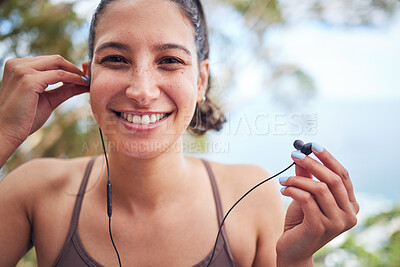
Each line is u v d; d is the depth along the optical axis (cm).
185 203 109
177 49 96
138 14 94
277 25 368
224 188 116
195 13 104
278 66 384
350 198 88
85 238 104
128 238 104
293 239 88
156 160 101
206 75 119
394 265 268
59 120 256
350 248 277
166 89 95
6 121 100
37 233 108
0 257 105
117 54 94
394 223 311
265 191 117
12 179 112
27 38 243
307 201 84
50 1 241
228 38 349
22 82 100
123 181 105
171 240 105
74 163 123
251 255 109
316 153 86
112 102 95
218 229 108
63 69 108
